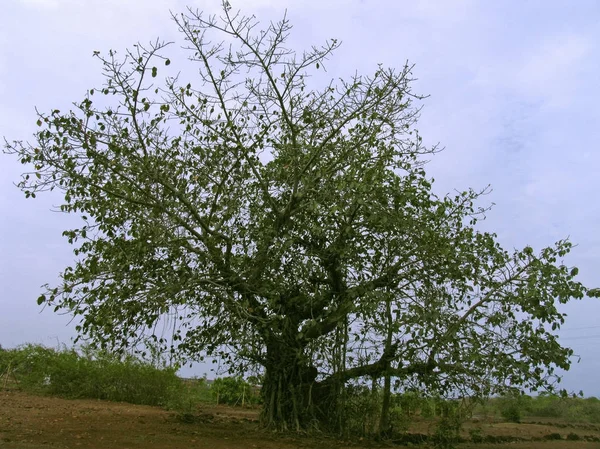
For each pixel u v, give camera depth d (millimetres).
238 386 22609
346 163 11289
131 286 9875
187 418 13680
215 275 10773
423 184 11555
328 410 12047
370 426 12289
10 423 10555
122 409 15367
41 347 19656
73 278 9930
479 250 11320
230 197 11297
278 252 11094
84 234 10273
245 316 10570
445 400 11398
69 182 9969
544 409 28328
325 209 11023
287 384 12000
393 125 11562
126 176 10195
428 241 10820
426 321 9969
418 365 10781
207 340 11852
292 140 11445
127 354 12883
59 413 12938
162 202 10180
